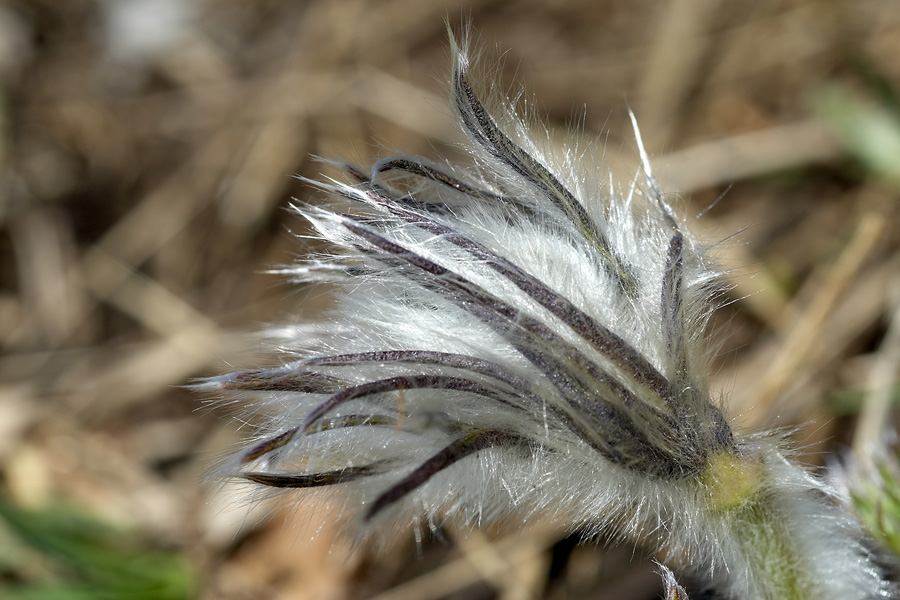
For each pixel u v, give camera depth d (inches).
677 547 5.2
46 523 7.2
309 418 4.6
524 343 4.8
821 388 7.0
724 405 5.2
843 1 9.4
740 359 7.4
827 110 8.6
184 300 9.2
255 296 9.0
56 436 8.3
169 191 9.9
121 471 7.9
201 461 7.8
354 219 4.9
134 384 8.6
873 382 6.7
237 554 7.1
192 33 11.1
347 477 4.8
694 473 5.0
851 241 7.1
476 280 4.9
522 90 5.5
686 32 9.8
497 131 4.9
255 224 9.4
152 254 9.5
